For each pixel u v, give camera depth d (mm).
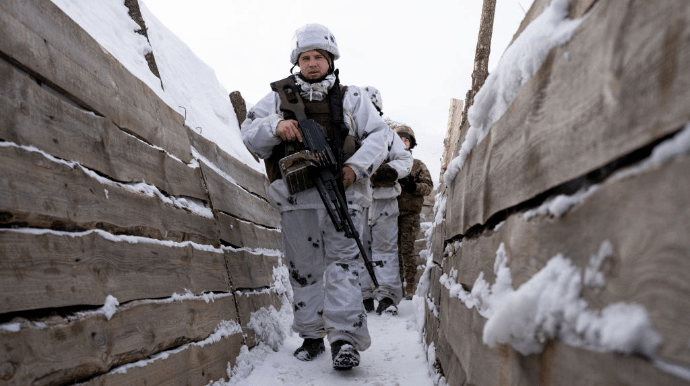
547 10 1187
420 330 4188
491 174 1656
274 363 3369
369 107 3531
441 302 2883
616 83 787
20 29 1647
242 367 3047
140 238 2176
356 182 3529
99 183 1960
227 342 2922
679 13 635
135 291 2047
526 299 1020
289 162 3170
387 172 4996
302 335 3523
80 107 2002
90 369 1662
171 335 2260
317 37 3408
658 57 673
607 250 796
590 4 953
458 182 2502
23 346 1395
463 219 2217
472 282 1892
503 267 1420
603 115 827
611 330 720
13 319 1406
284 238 3465
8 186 1460
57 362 1511
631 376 679
